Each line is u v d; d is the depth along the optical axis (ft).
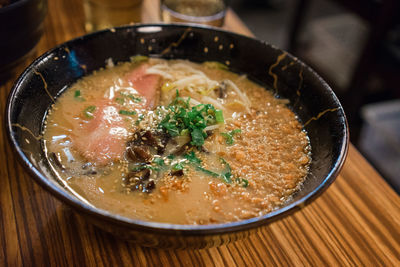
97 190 0.74
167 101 0.97
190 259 0.72
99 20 1.26
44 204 0.79
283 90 0.99
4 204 0.78
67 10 1.45
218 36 1.03
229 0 1.42
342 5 2.12
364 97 2.19
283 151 0.87
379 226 0.82
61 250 0.71
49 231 0.74
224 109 0.98
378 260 0.75
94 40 0.95
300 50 2.63
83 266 0.69
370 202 0.87
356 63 2.05
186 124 0.86
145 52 1.05
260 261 0.73
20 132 0.69
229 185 0.78
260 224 0.56
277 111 0.97
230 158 0.85
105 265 0.70
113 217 0.54
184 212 0.72
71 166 0.78
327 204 0.85
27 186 0.82
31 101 0.78
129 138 0.85
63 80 0.91
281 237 0.78
